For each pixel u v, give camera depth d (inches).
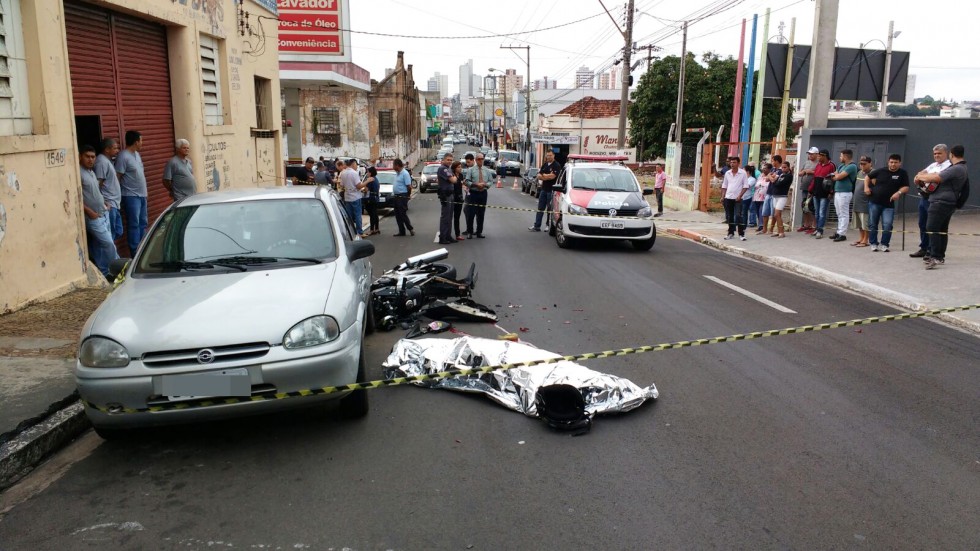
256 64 645.9
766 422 194.1
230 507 148.5
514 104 4446.4
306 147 1594.5
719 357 255.3
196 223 221.9
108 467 168.7
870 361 252.4
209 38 539.2
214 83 553.0
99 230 343.0
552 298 358.3
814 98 613.9
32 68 300.2
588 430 186.5
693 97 1621.6
